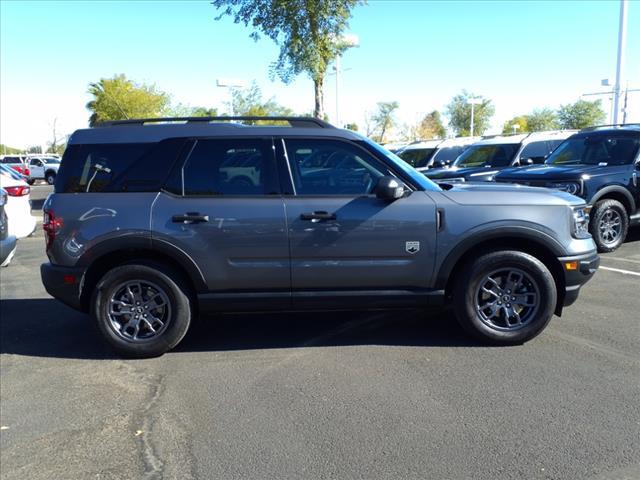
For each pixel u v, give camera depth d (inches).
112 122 196.9
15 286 298.4
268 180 185.3
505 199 186.4
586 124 2052.2
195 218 181.0
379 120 2010.3
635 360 177.2
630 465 120.3
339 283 186.2
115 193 185.0
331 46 626.2
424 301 188.7
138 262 185.8
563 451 126.2
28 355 196.4
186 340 208.5
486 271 186.2
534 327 188.7
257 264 183.8
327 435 136.3
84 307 191.3
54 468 126.4
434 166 602.5
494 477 117.4
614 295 253.0
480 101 1911.9
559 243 185.8
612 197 357.4
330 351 192.5
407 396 155.8
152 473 123.0
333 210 182.1
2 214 247.3
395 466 122.4
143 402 157.8
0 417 150.6
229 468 123.9
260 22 615.8
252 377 172.7
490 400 151.9
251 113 1374.3
